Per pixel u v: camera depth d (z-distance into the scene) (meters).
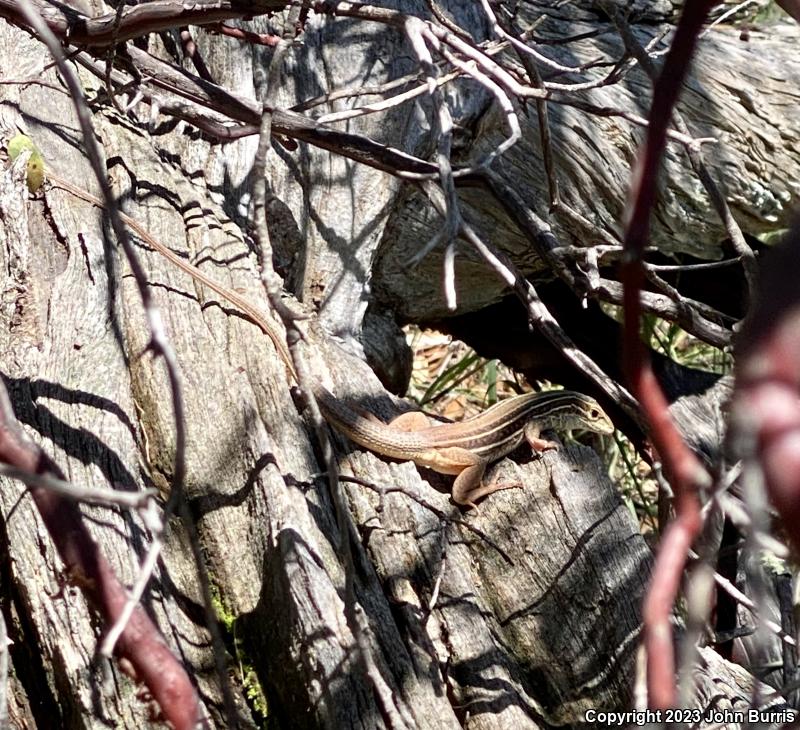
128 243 1.81
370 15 3.19
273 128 4.19
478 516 3.68
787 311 0.79
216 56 5.27
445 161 2.54
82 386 3.36
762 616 1.95
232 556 3.15
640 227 1.06
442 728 2.85
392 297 5.68
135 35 3.77
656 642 0.97
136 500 1.62
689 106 6.01
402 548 3.44
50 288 3.68
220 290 4.00
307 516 3.19
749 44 6.44
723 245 6.44
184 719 1.67
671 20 6.35
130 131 4.73
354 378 4.25
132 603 1.60
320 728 2.72
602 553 3.46
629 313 1.04
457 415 7.60
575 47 5.95
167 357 1.76
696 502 1.02
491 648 3.20
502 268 2.66
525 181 5.66
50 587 2.84
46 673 2.78
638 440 5.97
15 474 1.59
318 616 2.85
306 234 4.98
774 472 0.76
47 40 1.81
